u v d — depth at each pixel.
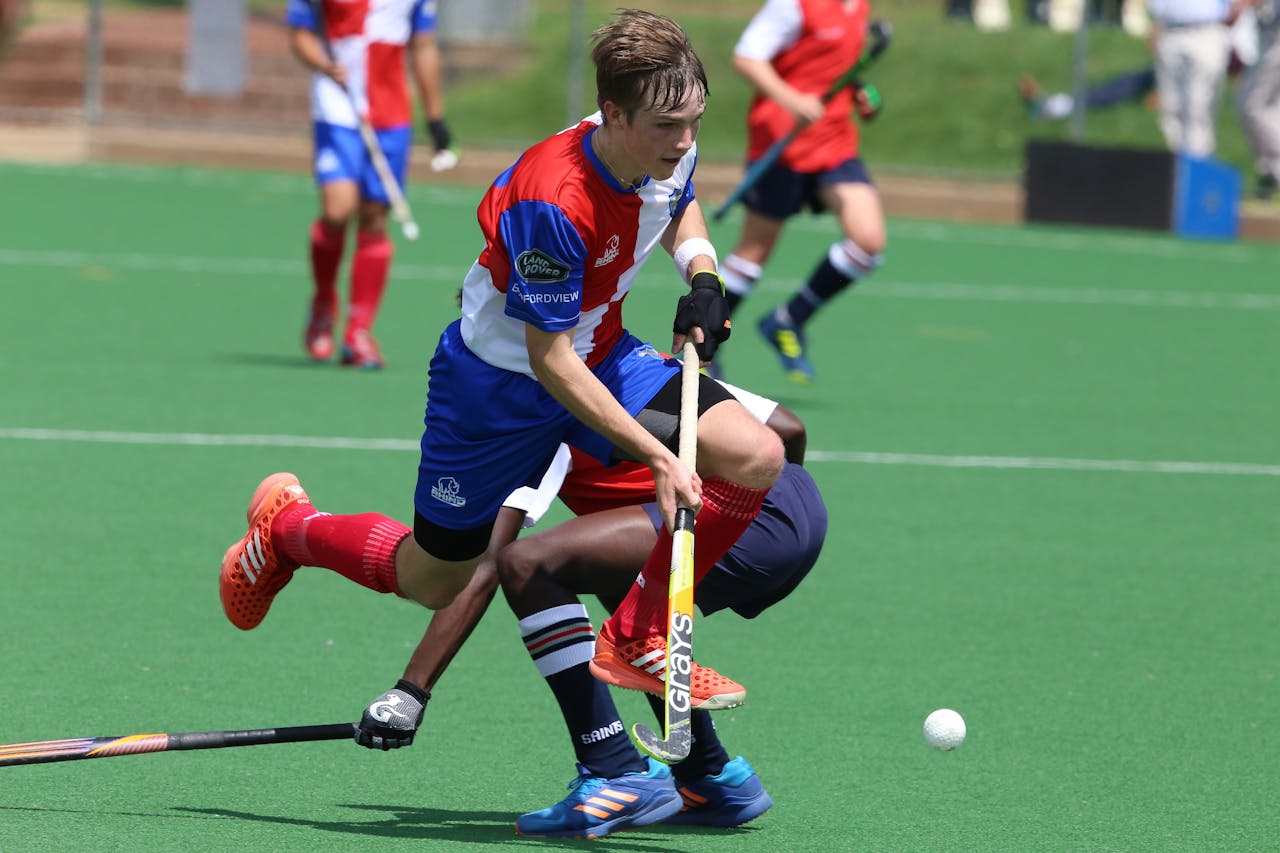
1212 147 66.44
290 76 81.75
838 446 30.62
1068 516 26.48
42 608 20.23
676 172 14.13
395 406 32.34
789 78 33.31
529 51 83.19
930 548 24.42
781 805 15.44
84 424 29.75
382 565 15.15
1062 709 18.23
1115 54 79.31
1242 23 66.62
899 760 16.61
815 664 19.44
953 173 72.19
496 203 13.85
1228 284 53.69
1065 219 66.81
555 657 14.39
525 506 14.77
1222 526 26.22
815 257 56.81
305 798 15.12
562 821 14.38
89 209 58.97
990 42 79.88
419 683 14.62
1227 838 14.88
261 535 15.72
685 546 13.31
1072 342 42.81
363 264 35.72
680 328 14.70
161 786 15.25
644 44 12.95
